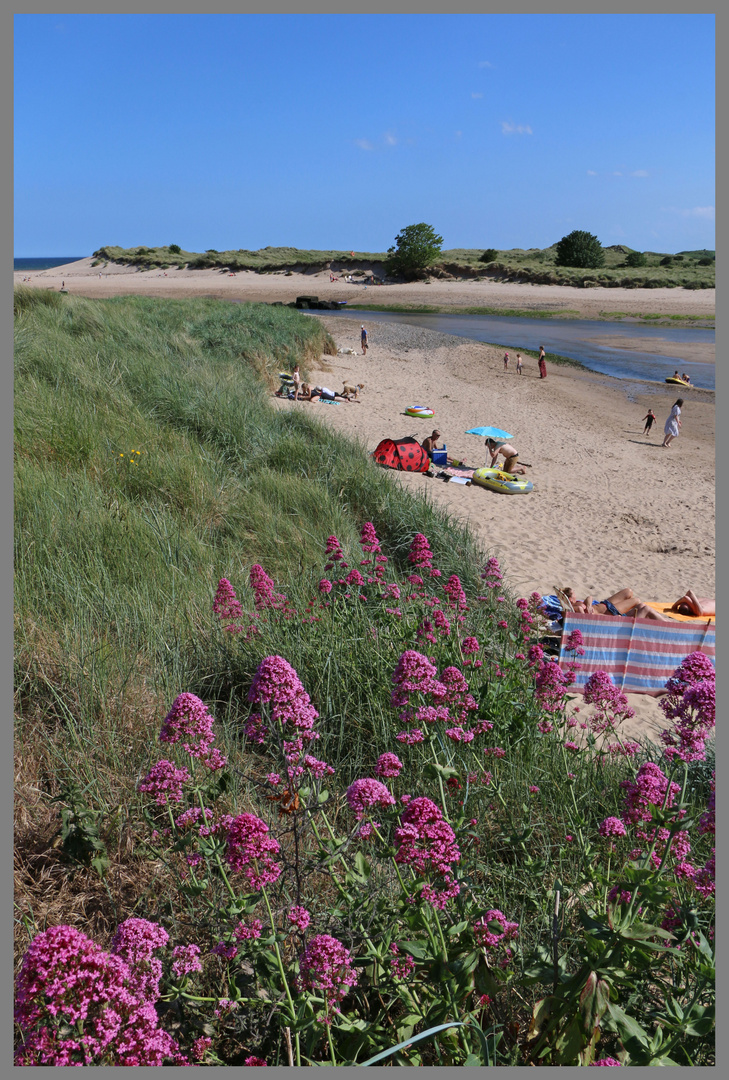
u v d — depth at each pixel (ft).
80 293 235.20
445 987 7.56
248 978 8.45
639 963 7.39
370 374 89.20
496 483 46.98
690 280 274.77
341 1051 7.86
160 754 12.73
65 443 28.07
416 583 21.43
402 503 33.53
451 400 78.84
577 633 18.92
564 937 9.42
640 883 7.91
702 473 57.41
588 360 123.13
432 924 8.19
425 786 12.99
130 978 6.33
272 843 7.84
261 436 38.11
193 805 11.29
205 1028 7.93
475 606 22.93
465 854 10.78
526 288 278.46
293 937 9.04
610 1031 8.03
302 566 24.48
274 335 75.61
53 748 12.37
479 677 16.72
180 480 28.68
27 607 16.43
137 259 383.45
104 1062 5.90
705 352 137.59
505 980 8.39
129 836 10.99
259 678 9.29
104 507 23.98
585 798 13.51
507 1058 7.64
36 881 10.31
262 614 18.28
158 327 60.70
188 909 9.66
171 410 37.68
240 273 345.31
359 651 17.22
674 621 23.80
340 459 37.86
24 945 9.08
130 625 17.20
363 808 8.44
